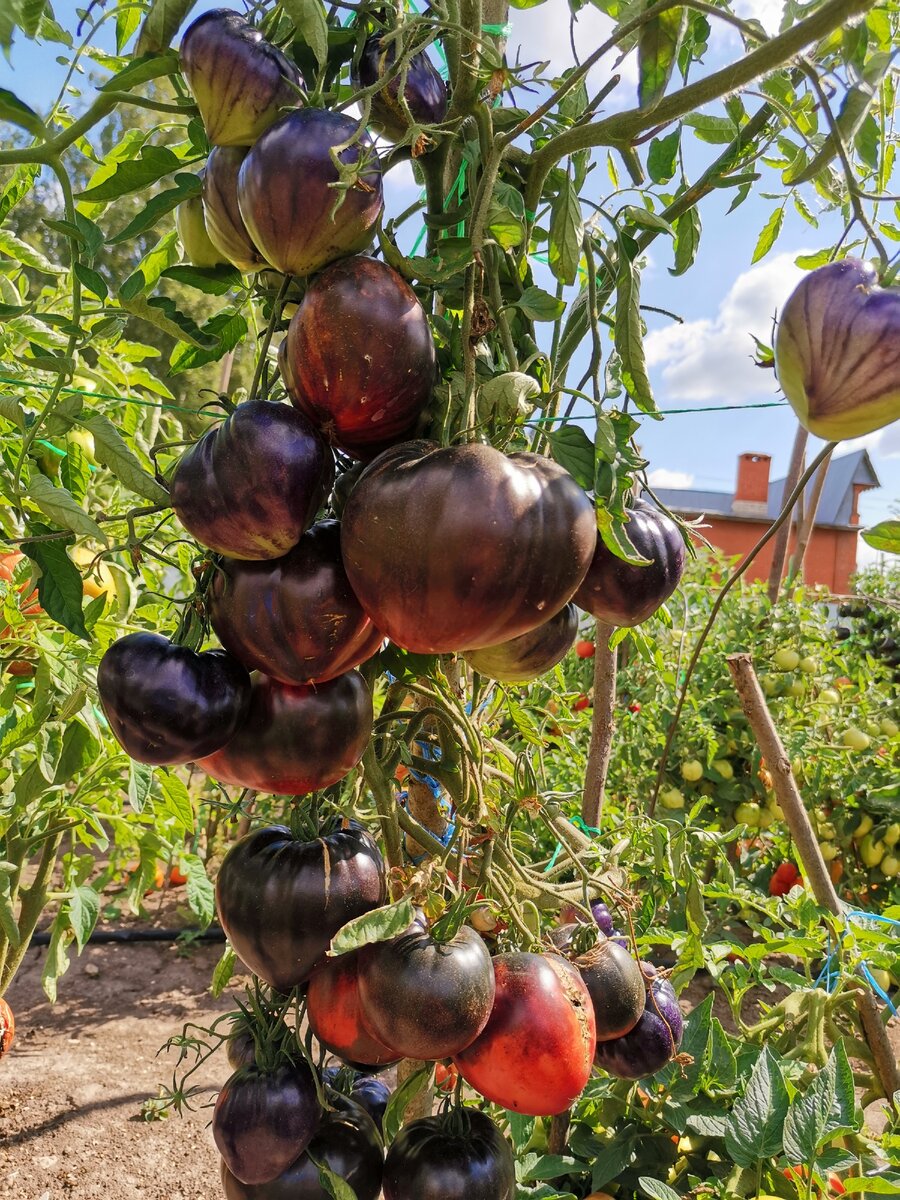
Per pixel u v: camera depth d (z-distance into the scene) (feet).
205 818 13.30
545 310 2.87
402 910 2.68
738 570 4.74
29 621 5.93
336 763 2.83
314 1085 3.11
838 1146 5.10
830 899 5.64
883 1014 5.57
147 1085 9.57
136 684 2.49
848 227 2.79
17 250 5.77
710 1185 4.75
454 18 2.81
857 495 69.26
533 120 2.45
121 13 3.64
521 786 3.39
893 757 14.01
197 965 12.94
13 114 2.72
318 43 2.68
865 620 20.65
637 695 13.32
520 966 2.95
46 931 13.67
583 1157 5.31
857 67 2.35
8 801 7.07
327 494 2.64
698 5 2.20
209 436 2.50
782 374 2.47
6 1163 8.13
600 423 2.53
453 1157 2.97
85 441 5.88
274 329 2.70
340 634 2.55
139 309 3.14
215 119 2.70
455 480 2.14
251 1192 3.10
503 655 3.06
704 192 3.59
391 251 2.76
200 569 2.78
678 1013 3.84
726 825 13.14
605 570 2.95
